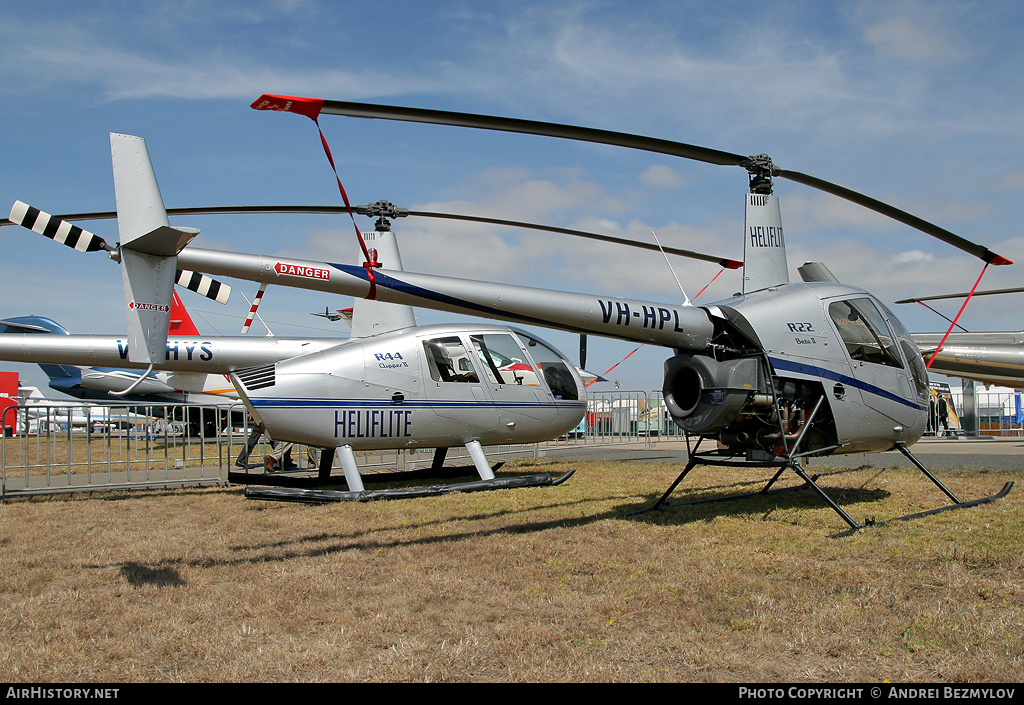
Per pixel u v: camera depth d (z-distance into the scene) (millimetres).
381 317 9820
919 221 7656
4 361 10469
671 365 7328
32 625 4043
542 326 6973
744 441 7195
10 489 9375
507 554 5605
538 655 3521
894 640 3613
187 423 10617
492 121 5484
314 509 7922
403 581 4895
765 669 3336
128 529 6941
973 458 11914
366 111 5059
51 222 7367
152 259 7109
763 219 7598
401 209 9922
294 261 6691
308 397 8672
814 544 5723
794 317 7016
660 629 3895
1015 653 3367
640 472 11305
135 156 7344
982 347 17203
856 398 7121
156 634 3855
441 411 9266
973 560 4949
